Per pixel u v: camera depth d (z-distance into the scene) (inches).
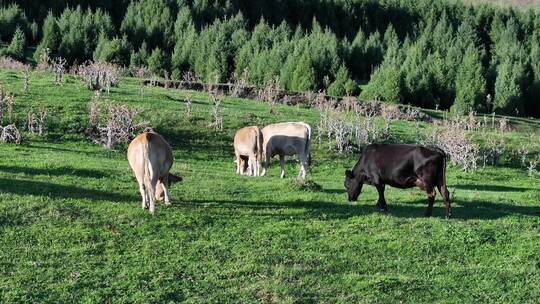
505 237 669.9
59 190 728.3
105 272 526.0
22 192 699.4
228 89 2422.5
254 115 1530.5
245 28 3983.8
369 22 5093.5
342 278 555.5
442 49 3769.7
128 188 780.0
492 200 864.9
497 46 4350.4
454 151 1378.0
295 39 3511.3
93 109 1249.4
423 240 648.4
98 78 1689.2
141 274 528.4
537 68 3221.0
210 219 663.1
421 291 543.8
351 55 3676.2
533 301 544.7
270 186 850.8
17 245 561.3
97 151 1118.4
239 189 822.5
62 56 3127.5
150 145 649.0
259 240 620.4
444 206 796.0
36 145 1092.5
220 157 1216.2
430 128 1743.4
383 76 2817.4
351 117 1723.7
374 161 745.0
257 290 520.1
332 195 817.5
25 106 1293.1
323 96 2267.5
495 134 1744.6
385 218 703.7
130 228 618.2
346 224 682.2
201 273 541.6
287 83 2817.4
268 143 1043.9
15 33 3134.8
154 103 1492.4
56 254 551.8
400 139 1531.7
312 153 1310.3
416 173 723.4
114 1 4392.2
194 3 4463.6
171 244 590.2
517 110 2856.8
